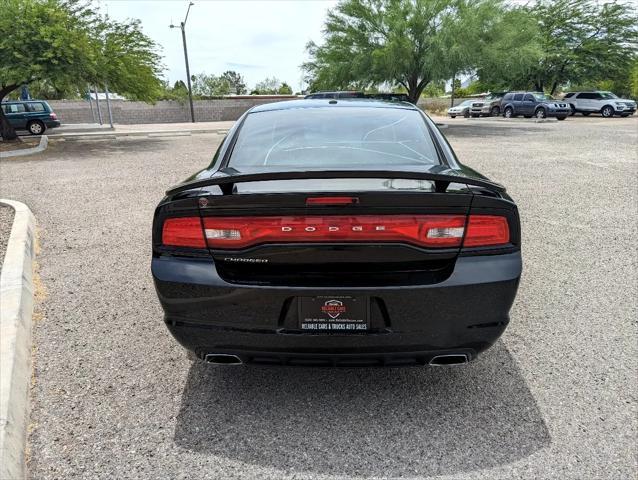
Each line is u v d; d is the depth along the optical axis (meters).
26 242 4.61
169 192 2.33
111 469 2.10
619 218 6.10
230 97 44.34
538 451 2.19
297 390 2.67
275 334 2.21
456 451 2.19
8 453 2.03
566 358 2.95
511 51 21.72
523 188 8.02
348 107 3.32
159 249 2.31
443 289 2.15
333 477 2.06
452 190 2.18
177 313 2.29
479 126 23.58
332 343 2.21
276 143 2.87
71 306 3.70
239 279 2.21
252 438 2.29
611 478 2.03
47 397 2.59
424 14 21.41
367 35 22.58
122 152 14.34
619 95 44.41
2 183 9.16
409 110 3.32
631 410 2.46
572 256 4.72
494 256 2.23
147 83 17.91
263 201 2.12
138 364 2.92
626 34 37.00
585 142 15.26
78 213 6.63
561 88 49.84
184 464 2.13
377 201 2.11
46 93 38.53
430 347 2.23
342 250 2.15
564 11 37.97
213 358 2.35
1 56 14.15
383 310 2.19
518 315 3.52
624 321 3.40
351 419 2.42
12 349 2.72
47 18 14.66
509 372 2.81
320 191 2.11
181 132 21.31
